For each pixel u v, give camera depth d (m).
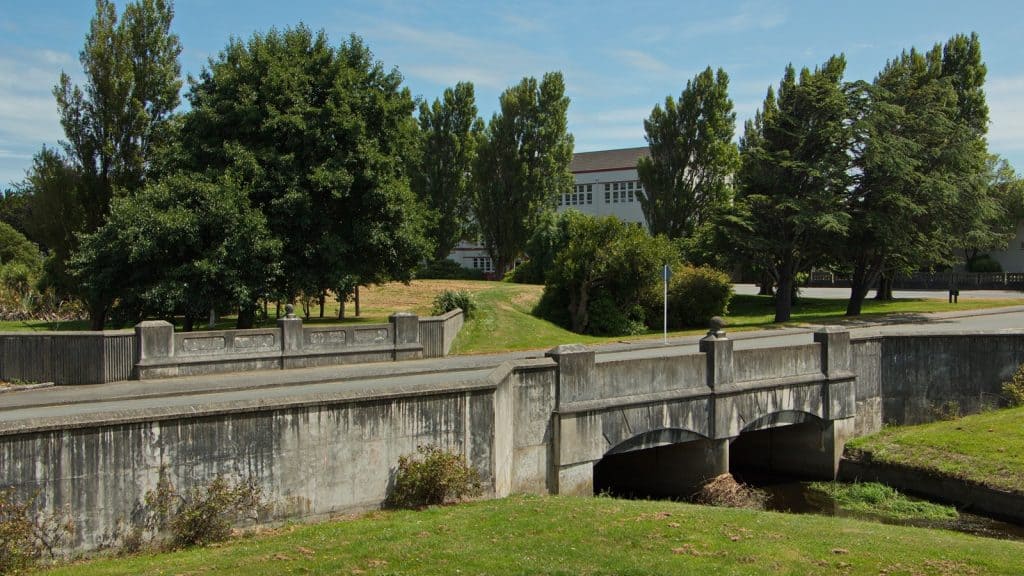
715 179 58.72
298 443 12.87
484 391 15.12
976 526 18.00
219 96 29.47
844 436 23.55
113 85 30.42
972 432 22.16
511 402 16.92
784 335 32.75
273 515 12.59
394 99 31.86
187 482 11.77
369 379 20.22
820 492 21.47
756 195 39.41
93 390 18.70
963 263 70.06
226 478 12.12
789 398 22.23
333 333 24.33
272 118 28.36
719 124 58.44
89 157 30.75
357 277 29.06
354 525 12.32
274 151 28.36
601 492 19.84
